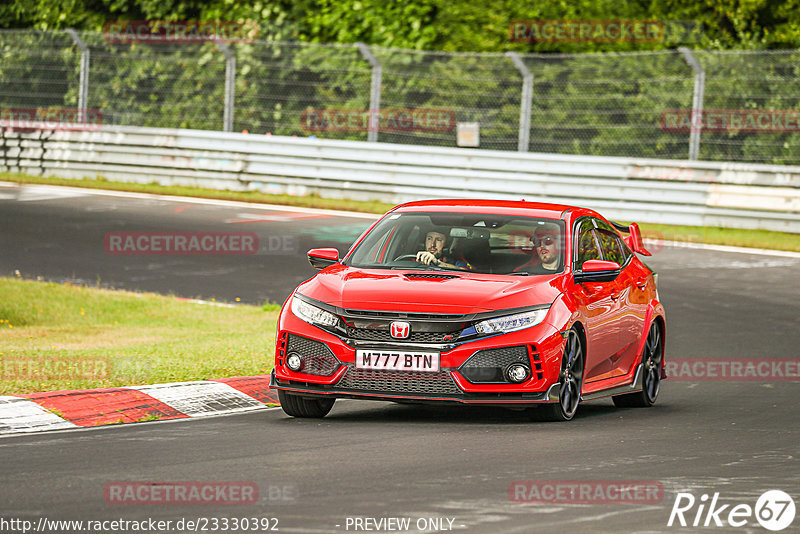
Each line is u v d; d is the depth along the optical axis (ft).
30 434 83.97
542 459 76.43
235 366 115.34
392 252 101.04
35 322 152.46
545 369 89.51
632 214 246.47
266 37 318.04
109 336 141.79
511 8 309.63
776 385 121.80
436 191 259.19
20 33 317.83
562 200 250.98
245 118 306.35
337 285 93.25
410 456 76.69
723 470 74.69
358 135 299.17
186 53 312.71
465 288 91.30
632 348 107.34
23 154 287.48
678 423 96.37
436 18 312.50
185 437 83.51
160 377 107.76
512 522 59.31
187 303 166.61
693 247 221.05
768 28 315.37
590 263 98.02
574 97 284.82
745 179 241.76
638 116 280.72
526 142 260.42
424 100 294.25
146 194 264.11
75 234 215.92
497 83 289.74
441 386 88.63
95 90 314.14
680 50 255.91
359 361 89.25
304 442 81.82
